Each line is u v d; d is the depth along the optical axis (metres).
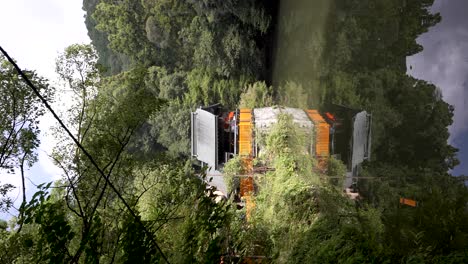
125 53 34.50
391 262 7.08
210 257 8.18
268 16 24.33
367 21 21.55
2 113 8.84
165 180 10.85
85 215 8.88
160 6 28.48
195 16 27.22
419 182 16.88
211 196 9.90
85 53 10.20
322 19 22.34
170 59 31.59
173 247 9.12
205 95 26.62
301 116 18.30
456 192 8.44
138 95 10.43
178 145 27.83
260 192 14.79
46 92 9.29
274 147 15.84
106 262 8.44
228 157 18.67
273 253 10.84
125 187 10.60
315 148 16.64
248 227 11.92
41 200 6.98
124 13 32.28
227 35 25.16
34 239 8.09
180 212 10.00
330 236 9.50
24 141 9.11
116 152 10.12
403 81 20.20
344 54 21.61
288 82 22.78
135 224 7.70
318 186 12.94
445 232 7.17
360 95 20.52
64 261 7.23
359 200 15.68
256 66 25.62
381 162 19.16
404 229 7.87
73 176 9.74
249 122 17.69
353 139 17.69
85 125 10.12
